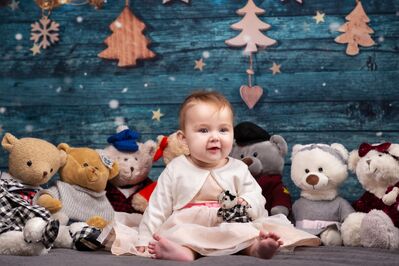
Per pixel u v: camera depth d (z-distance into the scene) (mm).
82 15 3627
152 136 3586
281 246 2432
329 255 2393
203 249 2314
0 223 2578
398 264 2160
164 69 3580
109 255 2443
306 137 3498
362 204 3029
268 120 3518
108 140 3287
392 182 2969
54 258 2266
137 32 3574
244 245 2295
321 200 3098
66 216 2912
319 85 3496
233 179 2680
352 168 3109
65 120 3623
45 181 2945
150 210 2631
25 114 3633
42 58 3633
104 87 3607
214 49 3557
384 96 3463
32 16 3639
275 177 3150
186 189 2629
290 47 3516
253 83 3531
